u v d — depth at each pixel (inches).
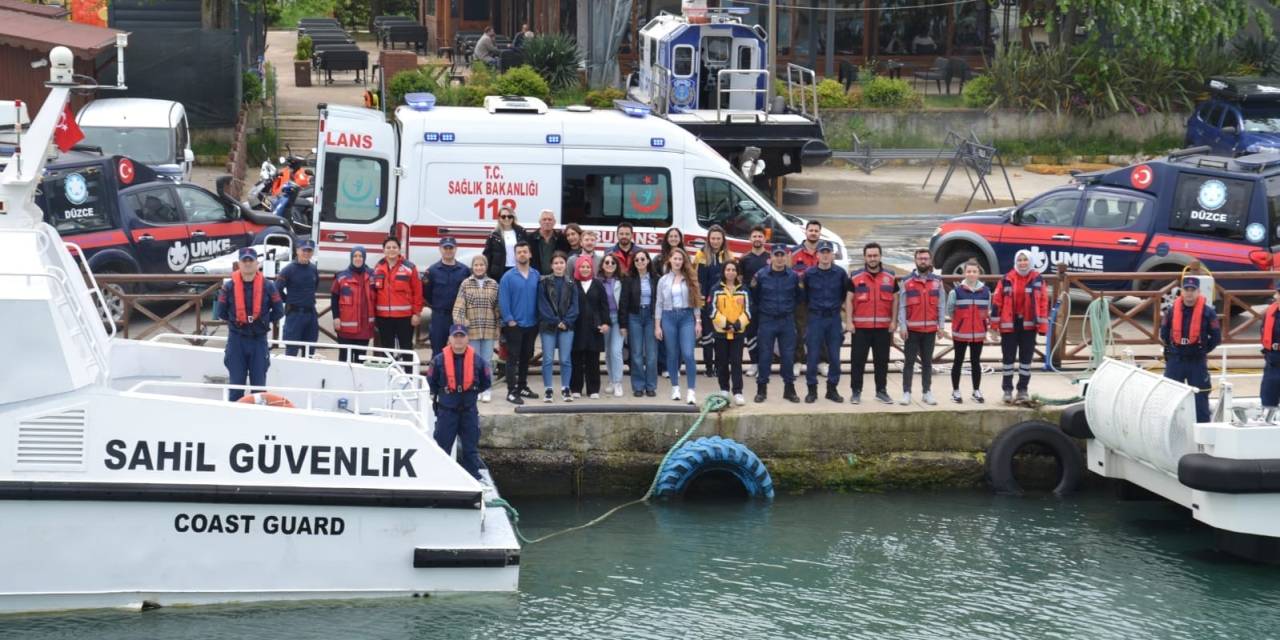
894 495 592.7
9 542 428.1
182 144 954.1
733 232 668.7
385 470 453.7
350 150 650.2
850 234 1022.4
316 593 452.8
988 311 601.3
